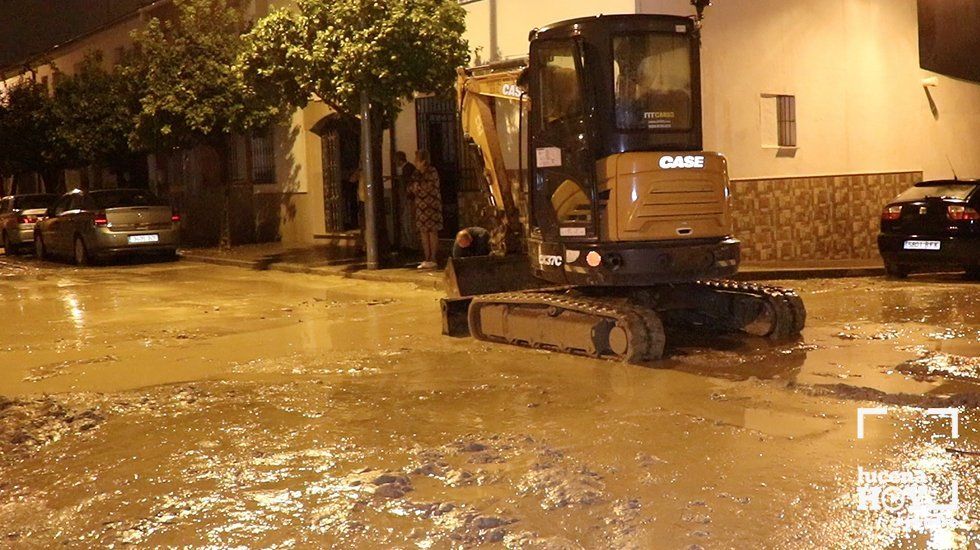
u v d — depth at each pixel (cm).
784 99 1806
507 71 1237
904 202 1546
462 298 1195
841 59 1881
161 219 2306
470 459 686
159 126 2344
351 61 1689
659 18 1021
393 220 2211
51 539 574
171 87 2289
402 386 934
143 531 579
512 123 1831
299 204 2567
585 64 1012
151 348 1195
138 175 3409
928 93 2027
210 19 2358
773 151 1788
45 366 1109
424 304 1476
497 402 854
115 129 2891
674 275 1016
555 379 933
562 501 593
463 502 602
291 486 648
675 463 661
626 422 767
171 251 2373
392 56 1678
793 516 557
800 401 812
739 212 1748
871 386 841
